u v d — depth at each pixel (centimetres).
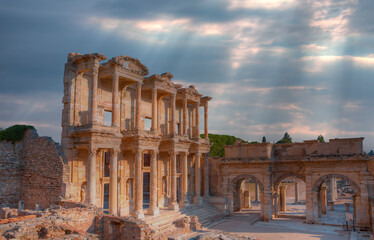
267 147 5456
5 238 2189
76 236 2308
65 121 3875
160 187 5328
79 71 3975
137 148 4338
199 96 6025
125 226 2900
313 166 5097
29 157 4000
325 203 5966
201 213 5281
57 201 3566
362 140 4866
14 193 3953
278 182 5553
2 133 3931
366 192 4678
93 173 3675
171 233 3281
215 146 9269
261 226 4903
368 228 4594
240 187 6372
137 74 4450
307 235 4322
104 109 4412
